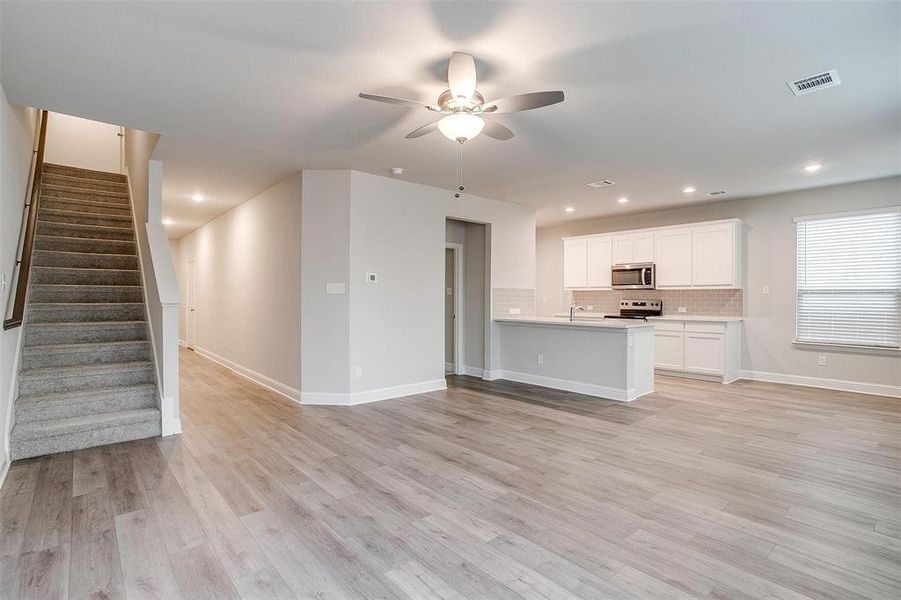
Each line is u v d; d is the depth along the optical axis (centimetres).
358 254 493
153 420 378
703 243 647
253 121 349
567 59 261
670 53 254
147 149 445
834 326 571
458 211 595
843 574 198
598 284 766
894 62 263
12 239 344
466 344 683
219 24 226
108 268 509
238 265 652
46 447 335
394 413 455
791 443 366
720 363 609
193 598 182
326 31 232
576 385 557
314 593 185
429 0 207
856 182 542
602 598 182
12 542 220
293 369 506
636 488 283
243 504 261
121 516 246
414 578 195
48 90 299
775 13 218
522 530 234
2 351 302
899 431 397
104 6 211
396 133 374
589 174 502
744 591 186
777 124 357
